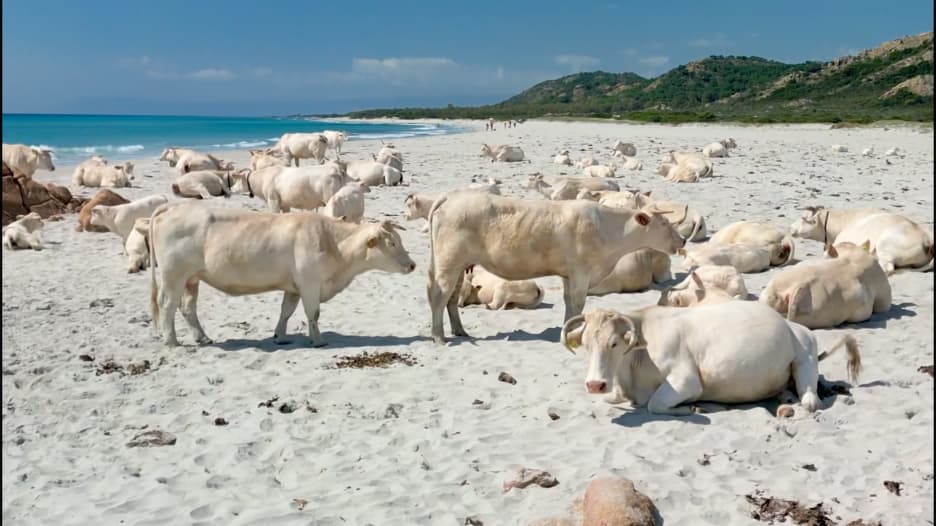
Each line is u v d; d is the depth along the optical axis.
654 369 6.96
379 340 9.42
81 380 8.08
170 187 25.17
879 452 6.12
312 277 9.03
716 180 26.27
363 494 5.63
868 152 36.75
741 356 6.82
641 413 6.92
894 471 5.82
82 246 15.66
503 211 8.98
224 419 7.01
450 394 7.56
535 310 10.67
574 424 6.76
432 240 9.16
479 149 44.50
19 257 14.59
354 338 9.52
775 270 12.76
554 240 8.95
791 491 5.57
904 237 12.25
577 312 9.24
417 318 10.45
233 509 5.46
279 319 9.71
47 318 10.46
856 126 68.56
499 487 5.69
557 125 97.12
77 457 6.34
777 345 6.89
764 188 23.83
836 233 13.85
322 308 11.01
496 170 30.55
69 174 29.09
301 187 18.45
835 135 58.31
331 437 6.61
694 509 5.36
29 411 7.27
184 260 9.03
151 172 29.88
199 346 9.22
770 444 6.30
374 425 6.84
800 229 14.13
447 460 6.16
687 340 6.95
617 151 37.84
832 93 123.50
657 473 5.83
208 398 7.57
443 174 28.83
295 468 6.09
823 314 9.25
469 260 9.11
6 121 126.81
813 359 7.06
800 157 36.44
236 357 8.76
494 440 6.50
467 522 5.23
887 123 69.00
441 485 5.73
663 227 9.27
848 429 6.52
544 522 5.07
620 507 5.04
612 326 6.67
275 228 9.02
